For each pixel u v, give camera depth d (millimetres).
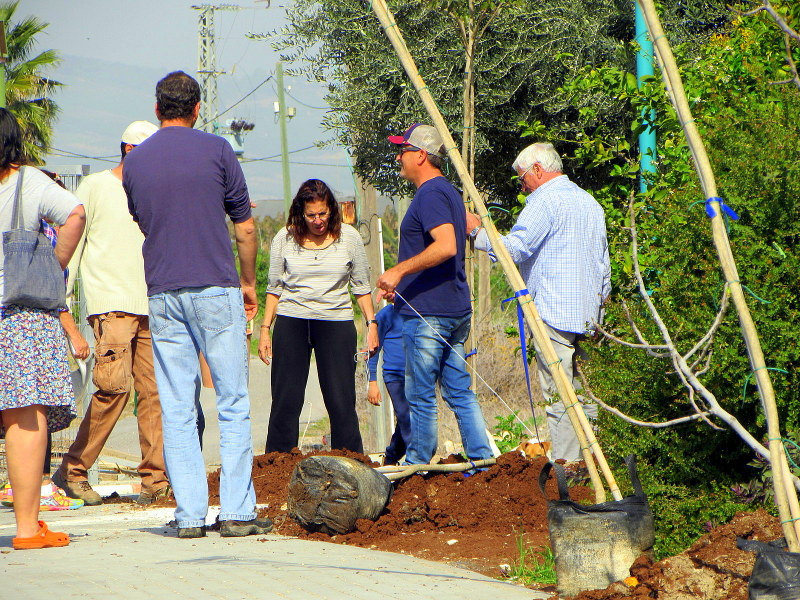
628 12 33625
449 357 20562
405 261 19141
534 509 18156
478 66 32719
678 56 22672
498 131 36625
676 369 12453
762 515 12734
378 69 33500
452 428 32312
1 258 16375
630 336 15711
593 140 22766
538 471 19219
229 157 17594
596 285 19531
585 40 33062
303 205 24219
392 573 14508
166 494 22906
